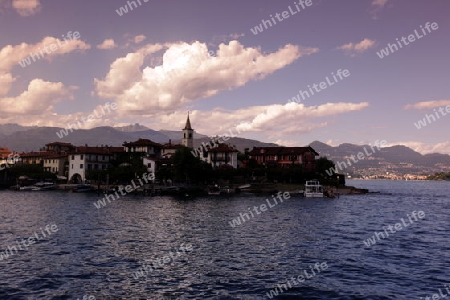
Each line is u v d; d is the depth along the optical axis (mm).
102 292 21000
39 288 21438
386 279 23984
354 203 86688
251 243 35031
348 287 22375
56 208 66125
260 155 150500
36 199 89062
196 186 118562
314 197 103438
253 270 25781
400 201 97500
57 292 20859
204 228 43844
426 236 40344
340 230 43594
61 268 25562
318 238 38031
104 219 51094
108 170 124812
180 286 22234
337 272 25438
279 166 139750
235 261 28141
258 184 120812
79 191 118562
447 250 32875
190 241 35688
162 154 153875
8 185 144500
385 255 30594
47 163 154875
